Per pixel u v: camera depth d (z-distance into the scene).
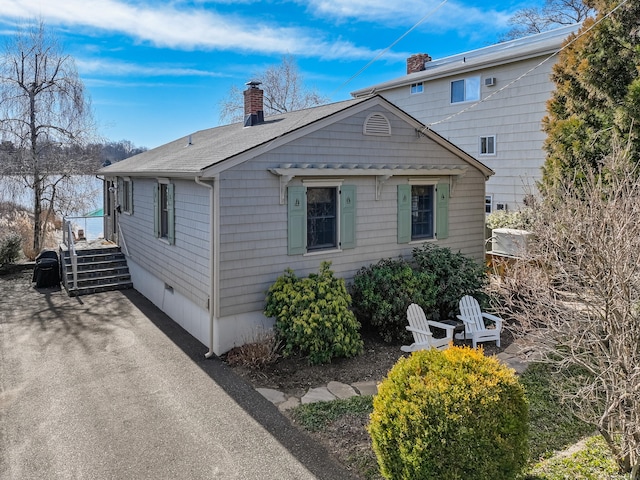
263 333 8.98
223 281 8.84
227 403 7.03
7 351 9.19
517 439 4.44
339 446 5.83
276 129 10.38
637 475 4.80
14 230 19.09
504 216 15.58
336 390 7.45
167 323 10.96
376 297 9.52
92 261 14.91
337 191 10.16
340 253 10.30
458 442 4.22
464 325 9.77
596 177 11.03
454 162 12.10
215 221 8.66
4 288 14.39
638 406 4.74
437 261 10.51
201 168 8.40
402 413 4.41
